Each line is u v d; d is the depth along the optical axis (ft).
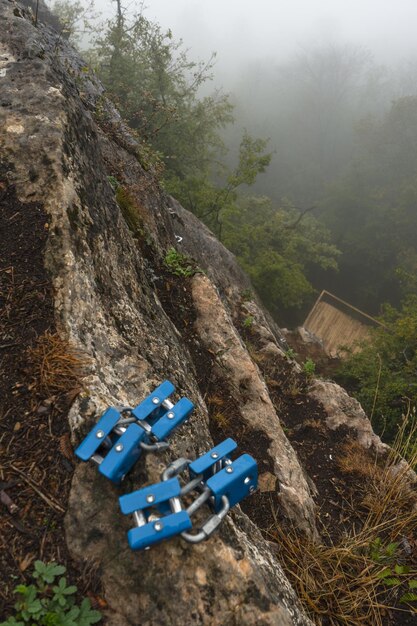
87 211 10.22
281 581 7.54
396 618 10.91
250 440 13.96
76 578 6.04
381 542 12.42
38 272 8.74
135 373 8.64
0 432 6.95
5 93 11.07
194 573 6.20
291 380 19.77
